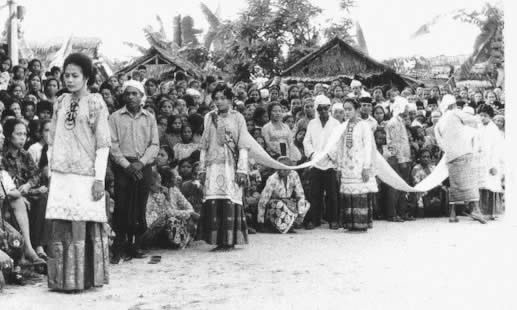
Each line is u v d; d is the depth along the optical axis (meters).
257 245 8.80
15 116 8.58
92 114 5.83
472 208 11.47
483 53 26.36
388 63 29.12
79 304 5.42
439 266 7.06
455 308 5.20
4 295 5.72
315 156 10.45
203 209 8.34
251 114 11.78
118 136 7.58
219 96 8.27
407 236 9.56
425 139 13.12
